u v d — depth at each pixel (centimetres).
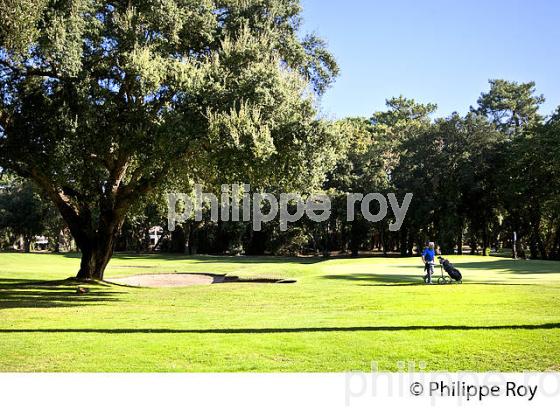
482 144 5372
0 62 1839
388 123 7969
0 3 1389
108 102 1922
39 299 1806
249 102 1762
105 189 2494
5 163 2030
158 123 1803
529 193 4991
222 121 1684
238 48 1894
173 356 810
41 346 884
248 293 1933
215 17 2089
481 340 866
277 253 6700
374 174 5650
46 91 1980
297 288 2067
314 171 1925
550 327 964
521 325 988
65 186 2453
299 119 1831
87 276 2530
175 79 1811
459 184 5325
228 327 1045
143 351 839
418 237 6228
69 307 1550
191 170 2139
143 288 2345
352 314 1252
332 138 1877
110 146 2070
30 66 1906
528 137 5091
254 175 1867
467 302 1460
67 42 1694
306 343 875
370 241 7638
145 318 1250
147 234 7500
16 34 1459
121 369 750
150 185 2347
